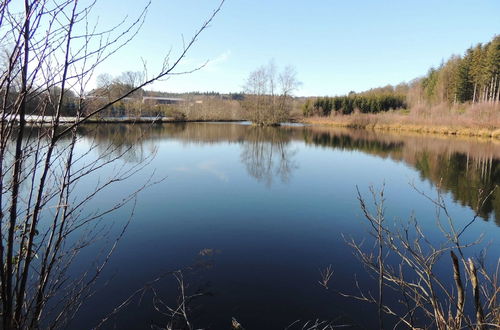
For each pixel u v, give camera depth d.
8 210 1.32
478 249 5.98
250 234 6.56
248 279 4.87
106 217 7.08
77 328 3.57
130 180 10.48
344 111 62.78
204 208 8.09
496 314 2.24
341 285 4.76
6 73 1.19
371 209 8.38
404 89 88.88
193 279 4.81
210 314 4.04
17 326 1.42
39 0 1.23
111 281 4.61
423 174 13.10
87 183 9.70
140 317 3.90
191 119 53.34
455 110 39.78
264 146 22.08
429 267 2.26
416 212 8.20
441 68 60.69
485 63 44.97
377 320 3.97
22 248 1.65
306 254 5.74
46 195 1.74
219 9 1.47
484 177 12.48
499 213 8.22
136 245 5.83
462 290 1.85
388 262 5.39
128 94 1.50
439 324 2.12
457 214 8.16
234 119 59.50
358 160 16.56
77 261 5.03
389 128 42.41
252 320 3.98
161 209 7.84
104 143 14.12
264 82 45.72
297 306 4.25
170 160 14.98
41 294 1.61
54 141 1.43
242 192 9.77
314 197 9.41
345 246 6.05
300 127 44.62
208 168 13.42
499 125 30.38
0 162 1.24
